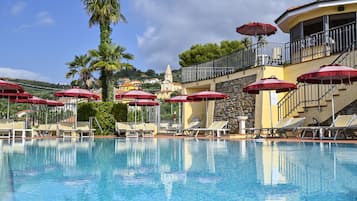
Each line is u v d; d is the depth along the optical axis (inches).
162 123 928.9
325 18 621.9
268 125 596.1
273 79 522.9
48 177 194.4
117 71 890.1
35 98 765.3
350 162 237.6
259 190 151.3
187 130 761.0
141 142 531.5
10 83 583.2
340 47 563.8
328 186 156.9
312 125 522.3
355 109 474.9
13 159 291.3
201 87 844.6
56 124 744.3
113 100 886.4
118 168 231.8
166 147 418.0
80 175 201.5
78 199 138.5
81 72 1003.3
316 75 428.5
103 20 903.7
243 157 283.1
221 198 137.5
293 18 678.5
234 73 695.1
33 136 711.7
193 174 200.5
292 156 278.2
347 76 439.5
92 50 881.5
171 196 142.5
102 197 142.0
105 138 676.7
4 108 856.3
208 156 297.7
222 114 742.5
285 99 600.4
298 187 155.8
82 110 794.8
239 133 644.1
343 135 471.2
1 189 159.0
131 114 841.5
